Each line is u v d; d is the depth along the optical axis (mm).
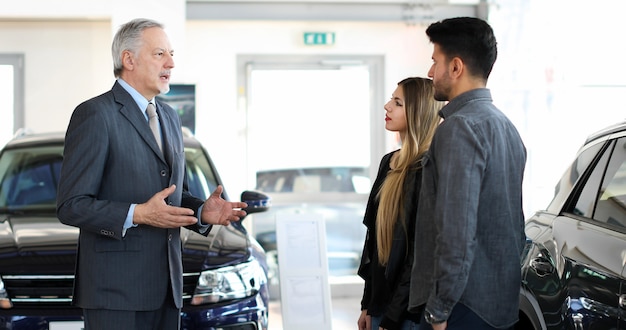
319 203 7258
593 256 2658
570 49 6883
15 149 4664
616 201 2828
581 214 3055
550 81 6918
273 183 7211
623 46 6848
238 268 3646
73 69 6938
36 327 3316
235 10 6980
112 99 2750
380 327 2691
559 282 2836
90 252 2713
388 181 2787
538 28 6914
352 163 7270
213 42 7039
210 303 3551
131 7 6625
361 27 7156
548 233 3117
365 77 7242
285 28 7090
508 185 2330
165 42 2818
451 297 2180
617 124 3143
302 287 4434
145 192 2734
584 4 6863
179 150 2895
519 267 2346
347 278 7207
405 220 2674
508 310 2309
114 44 2814
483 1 7055
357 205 7289
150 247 2740
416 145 2791
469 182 2195
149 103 2838
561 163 6941
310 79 7195
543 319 2934
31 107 6922
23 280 3377
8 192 4375
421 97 2842
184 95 6855
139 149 2738
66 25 6914
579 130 6926
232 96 7090
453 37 2396
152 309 2744
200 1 6910
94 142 2656
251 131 7156
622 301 2418
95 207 2588
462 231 2170
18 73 6906
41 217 4082
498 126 2303
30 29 6902
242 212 2896
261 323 3654
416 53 7211
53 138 4785
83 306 2727
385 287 2840
